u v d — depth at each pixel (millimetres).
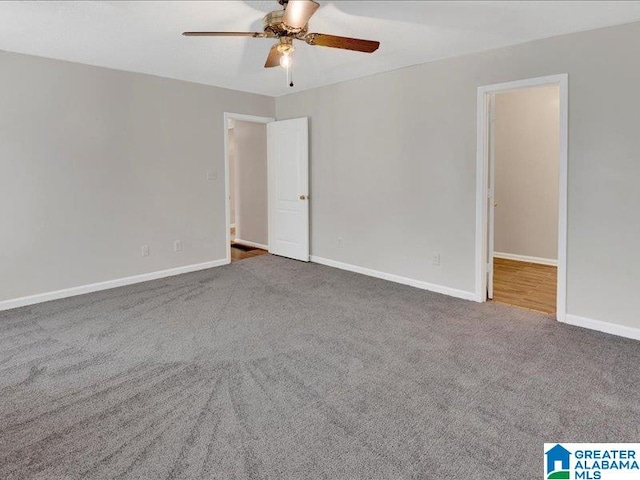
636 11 2666
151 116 4453
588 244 3104
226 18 2809
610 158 2957
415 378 2395
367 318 3371
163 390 2268
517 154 5465
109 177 4188
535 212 5395
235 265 5266
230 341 2922
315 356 2684
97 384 2332
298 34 2566
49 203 3814
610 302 3039
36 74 3650
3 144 3523
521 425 1947
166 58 3773
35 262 3768
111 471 1657
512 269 5105
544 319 3342
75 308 3635
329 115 4977
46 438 1864
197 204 4949
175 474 1641
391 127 4312
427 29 3014
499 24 2916
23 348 2809
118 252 4316
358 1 2541
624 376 2398
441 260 4031
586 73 3010
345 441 1839
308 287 4281
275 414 2043
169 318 3385
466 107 3689
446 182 3906
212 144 5031
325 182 5137
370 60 3865
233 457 1737
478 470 1659
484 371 2473
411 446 1805
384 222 4508
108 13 2719
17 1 2527
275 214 5793
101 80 4055
